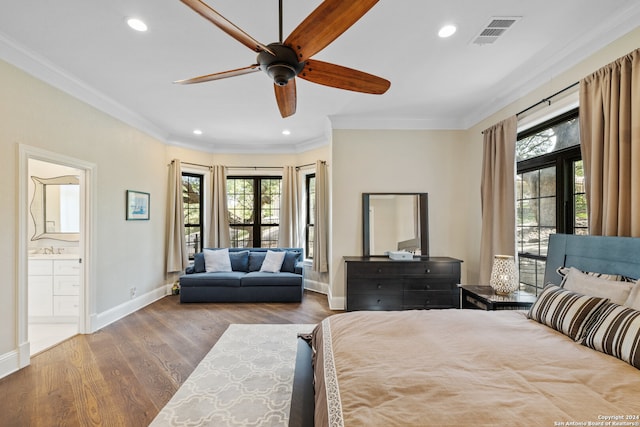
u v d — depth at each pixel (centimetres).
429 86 316
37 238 407
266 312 407
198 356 276
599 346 149
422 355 142
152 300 456
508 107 330
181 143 517
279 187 592
